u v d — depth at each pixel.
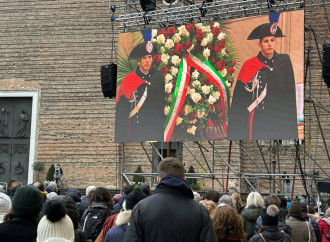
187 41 18.52
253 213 10.14
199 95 18.05
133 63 19.23
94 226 9.34
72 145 35.62
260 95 17.05
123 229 7.61
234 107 17.41
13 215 5.81
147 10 19.12
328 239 10.90
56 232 5.73
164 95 18.58
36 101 36.62
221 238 7.39
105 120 35.44
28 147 36.88
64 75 36.47
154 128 18.55
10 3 37.94
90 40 36.41
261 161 32.50
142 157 34.72
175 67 18.56
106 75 19.73
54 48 36.88
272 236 7.91
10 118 37.28
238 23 17.81
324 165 31.70
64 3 37.16
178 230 5.25
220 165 32.88
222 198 10.78
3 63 37.47
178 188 5.45
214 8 18.80
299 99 16.50
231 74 17.64
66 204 7.82
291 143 30.17
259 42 17.36
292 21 16.98
